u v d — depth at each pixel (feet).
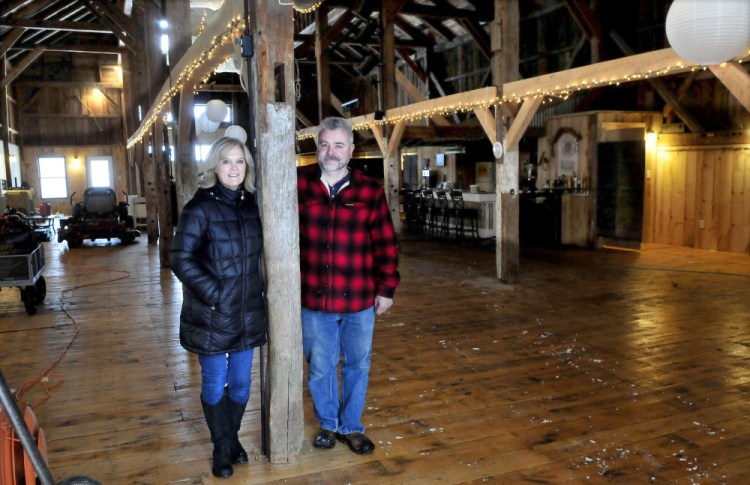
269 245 8.67
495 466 8.95
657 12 31.91
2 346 15.52
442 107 25.68
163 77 30.66
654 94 33.01
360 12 34.50
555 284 22.71
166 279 25.30
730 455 9.23
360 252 9.01
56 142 62.28
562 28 39.47
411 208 44.34
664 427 10.24
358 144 45.19
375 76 59.00
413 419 10.67
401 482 8.53
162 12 25.62
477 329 16.58
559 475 8.68
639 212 30.55
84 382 12.74
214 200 8.20
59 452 9.51
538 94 20.52
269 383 8.98
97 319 18.33
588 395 11.71
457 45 49.19
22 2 42.63
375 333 16.30
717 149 29.48
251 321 8.54
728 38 10.21
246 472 8.86
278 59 8.50
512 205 22.85
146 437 10.06
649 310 18.43
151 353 14.79
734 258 27.71
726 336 15.56
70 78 61.82
